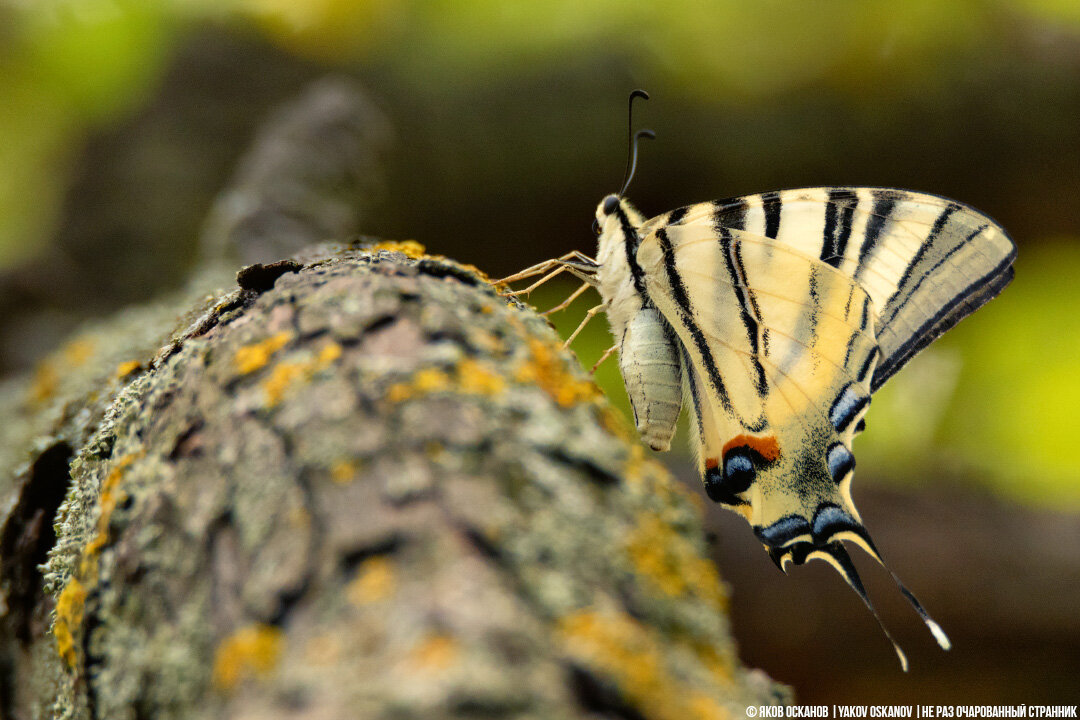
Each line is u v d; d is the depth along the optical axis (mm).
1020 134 770
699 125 788
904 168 800
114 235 759
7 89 952
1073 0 804
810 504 629
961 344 1016
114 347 642
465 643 357
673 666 421
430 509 432
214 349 592
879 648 689
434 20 843
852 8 768
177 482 557
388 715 335
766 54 786
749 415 632
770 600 688
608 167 805
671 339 633
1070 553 694
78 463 599
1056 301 960
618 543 464
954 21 768
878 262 632
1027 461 890
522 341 590
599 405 589
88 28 865
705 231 631
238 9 844
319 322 589
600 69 790
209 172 782
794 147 791
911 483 751
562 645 383
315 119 703
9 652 614
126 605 536
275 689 383
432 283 595
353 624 384
